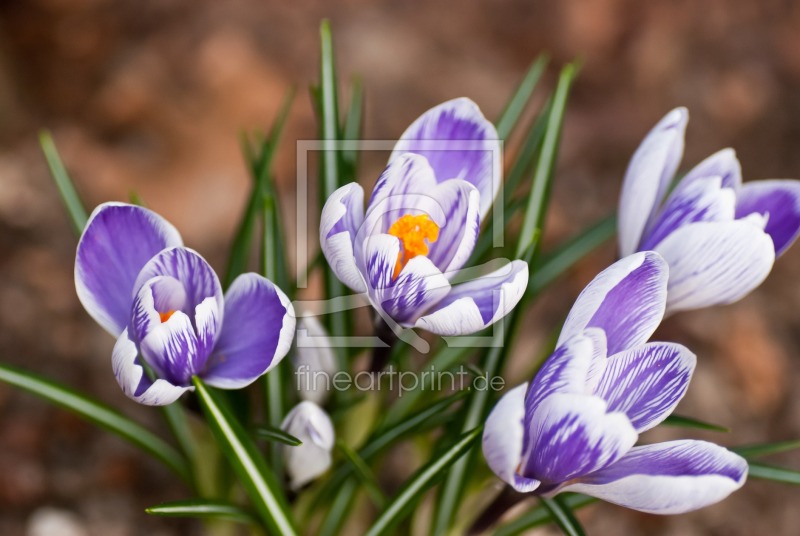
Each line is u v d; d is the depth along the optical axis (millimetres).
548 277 602
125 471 701
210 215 882
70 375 740
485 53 1052
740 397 795
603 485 470
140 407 734
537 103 1011
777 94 1072
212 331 484
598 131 1006
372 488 555
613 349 480
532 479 475
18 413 711
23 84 949
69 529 673
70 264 811
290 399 573
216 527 612
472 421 543
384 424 578
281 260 585
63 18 1011
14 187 853
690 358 479
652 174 514
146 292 473
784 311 866
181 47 986
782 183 527
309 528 620
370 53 1012
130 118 935
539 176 558
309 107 954
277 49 996
